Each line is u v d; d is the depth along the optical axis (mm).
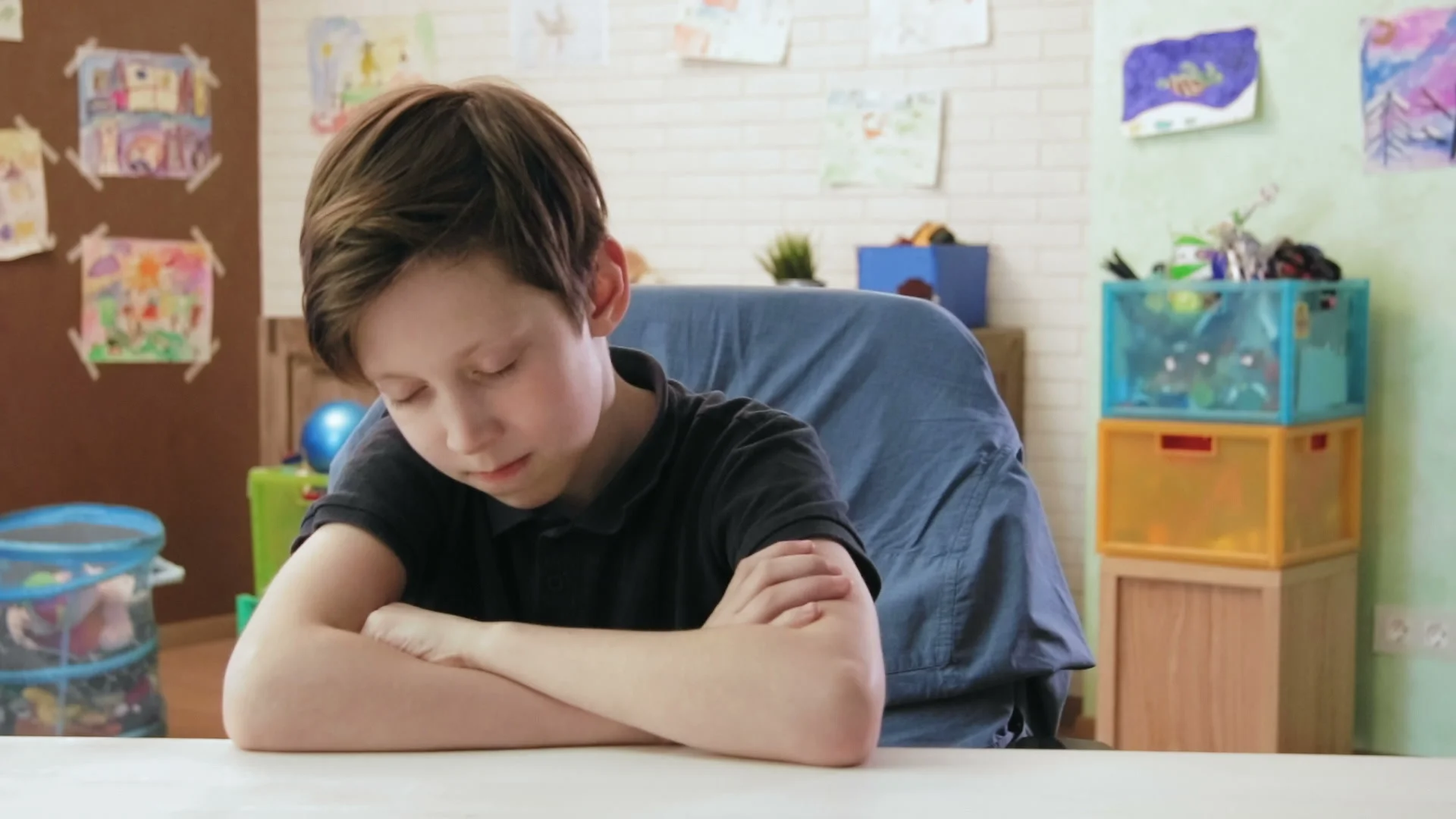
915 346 1653
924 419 1629
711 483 1129
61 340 4113
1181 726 2895
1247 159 3145
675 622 1150
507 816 646
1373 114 3018
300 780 722
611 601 1163
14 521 3410
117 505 4258
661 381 1174
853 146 3873
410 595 1162
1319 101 3068
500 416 933
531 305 918
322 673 862
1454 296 2975
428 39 4391
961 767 753
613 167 4176
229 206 4527
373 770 750
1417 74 2969
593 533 1145
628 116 4148
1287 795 678
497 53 4305
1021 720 1557
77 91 4125
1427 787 695
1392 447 3051
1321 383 2877
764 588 953
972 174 3756
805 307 1691
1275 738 2777
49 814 661
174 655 4266
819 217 3936
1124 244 3295
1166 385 2879
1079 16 3629
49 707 3055
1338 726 3010
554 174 950
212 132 4473
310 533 1106
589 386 977
